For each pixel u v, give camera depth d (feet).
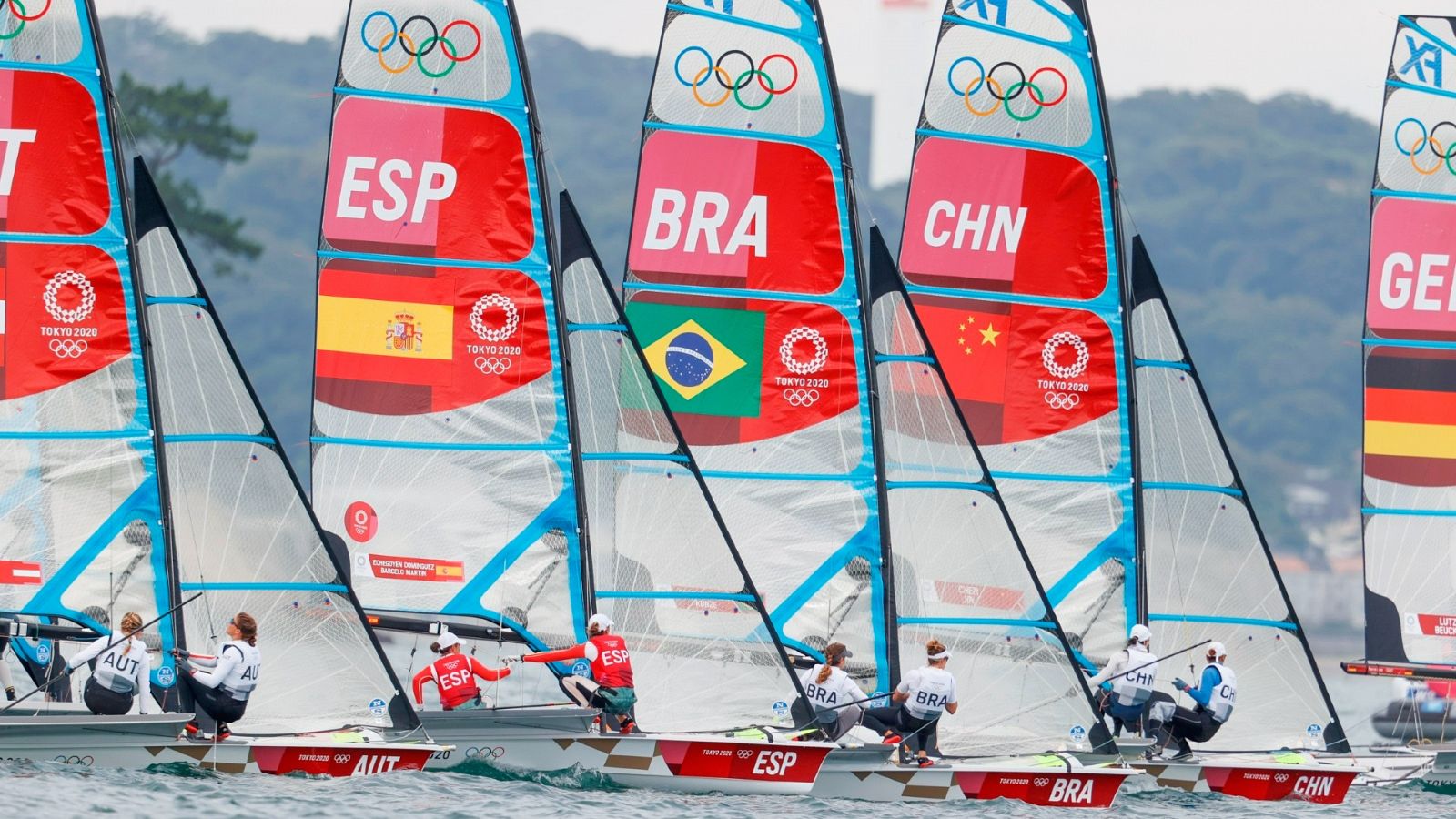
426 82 306.55
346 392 305.12
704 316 316.19
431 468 305.73
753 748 286.46
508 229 307.58
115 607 272.92
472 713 286.66
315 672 280.51
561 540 305.73
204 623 279.49
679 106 316.40
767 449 316.40
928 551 313.94
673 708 300.40
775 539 315.99
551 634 304.71
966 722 308.19
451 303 306.55
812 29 316.40
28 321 272.92
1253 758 322.34
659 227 315.78
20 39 274.36
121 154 276.00
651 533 303.89
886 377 317.01
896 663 312.50
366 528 304.30
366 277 305.32
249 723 277.64
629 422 305.94
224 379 281.74
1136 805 301.02
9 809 230.07
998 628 310.04
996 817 277.23
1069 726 306.76
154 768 264.52
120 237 275.39
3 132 273.33
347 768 273.33
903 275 329.31
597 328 308.40
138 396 274.98
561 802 262.88
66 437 273.13
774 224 316.60
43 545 271.69
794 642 314.14
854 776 293.23
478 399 306.55
